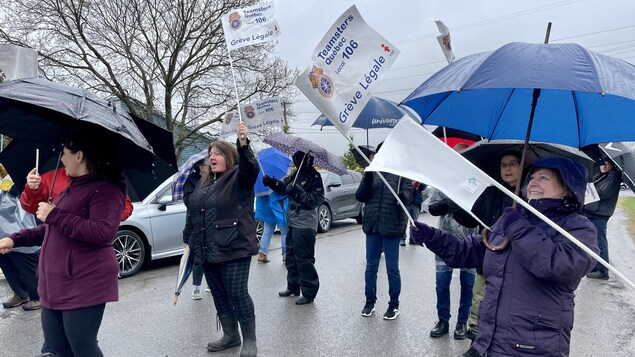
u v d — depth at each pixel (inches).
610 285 242.8
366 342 165.0
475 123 113.7
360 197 185.5
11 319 189.8
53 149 114.9
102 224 100.2
